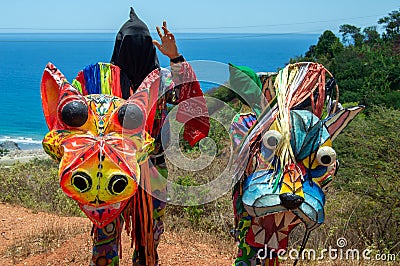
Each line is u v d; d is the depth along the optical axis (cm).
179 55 526
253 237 470
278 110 475
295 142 455
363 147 979
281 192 431
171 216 849
